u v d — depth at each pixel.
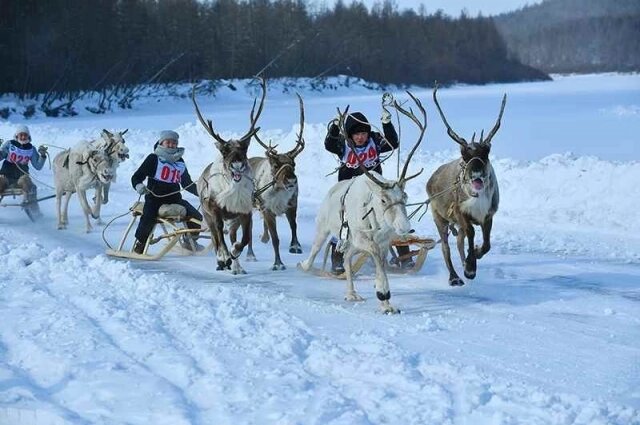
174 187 12.75
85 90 72.00
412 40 121.31
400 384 7.02
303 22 99.50
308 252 13.20
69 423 6.25
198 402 6.75
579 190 15.88
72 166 14.91
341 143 11.22
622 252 12.75
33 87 69.25
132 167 23.09
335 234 10.20
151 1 84.69
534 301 10.00
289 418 6.29
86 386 6.95
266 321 8.82
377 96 80.69
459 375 7.20
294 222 12.84
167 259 12.78
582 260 12.27
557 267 11.80
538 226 14.84
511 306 9.79
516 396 6.74
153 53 79.00
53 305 9.31
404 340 8.43
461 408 6.55
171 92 75.19
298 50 93.88
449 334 8.66
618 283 10.84
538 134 32.53
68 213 17.08
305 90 87.94
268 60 90.50
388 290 9.47
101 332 8.35
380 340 8.24
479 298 10.19
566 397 6.67
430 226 15.08
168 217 12.51
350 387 6.97
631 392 7.02
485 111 47.44
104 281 10.45
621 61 171.25
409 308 9.73
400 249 11.61
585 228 14.54
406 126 36.69
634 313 9.42
